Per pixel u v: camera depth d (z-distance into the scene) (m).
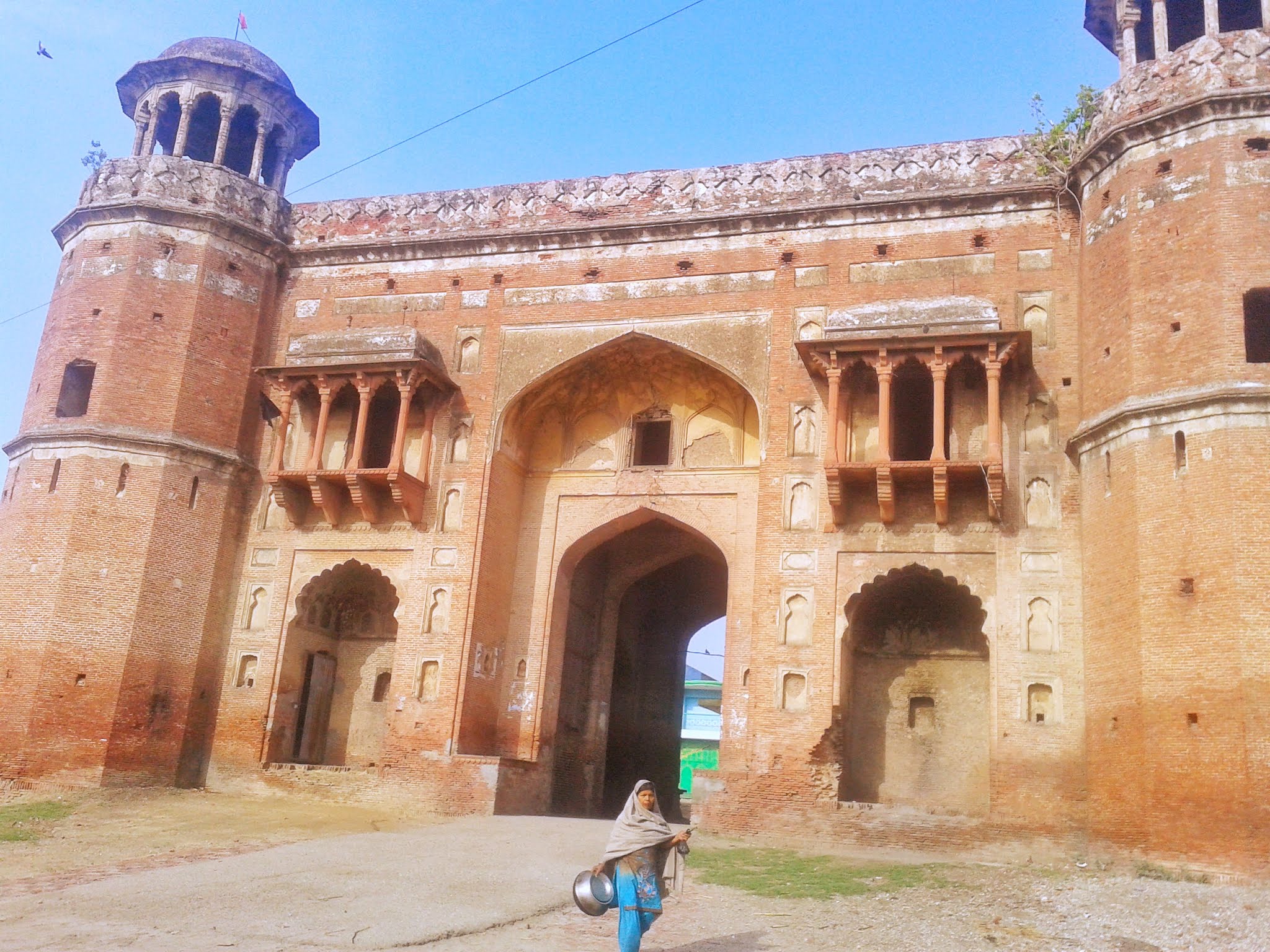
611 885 5.57
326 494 14.16
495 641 13.97
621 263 14.33
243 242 15.34
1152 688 9.94
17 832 11.01
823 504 12.55
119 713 13.07
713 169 14.43
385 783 13.06
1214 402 10.26
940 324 12.16
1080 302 12.18
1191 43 11.65
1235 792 9.23
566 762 14.64
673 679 17.45
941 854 11.11
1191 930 7.71
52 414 14.16
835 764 11.77
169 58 15.97
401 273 15.27
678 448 14.40
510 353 14.43
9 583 13.45
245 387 14.96
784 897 8.36
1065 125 12.80
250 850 10.14
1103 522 11.03
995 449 11.70
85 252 14.91
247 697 14.05
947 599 13.05
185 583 13.95
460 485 14.02
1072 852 10.75
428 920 7.05
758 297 13.59
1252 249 10.63
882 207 13.36
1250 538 9.77
